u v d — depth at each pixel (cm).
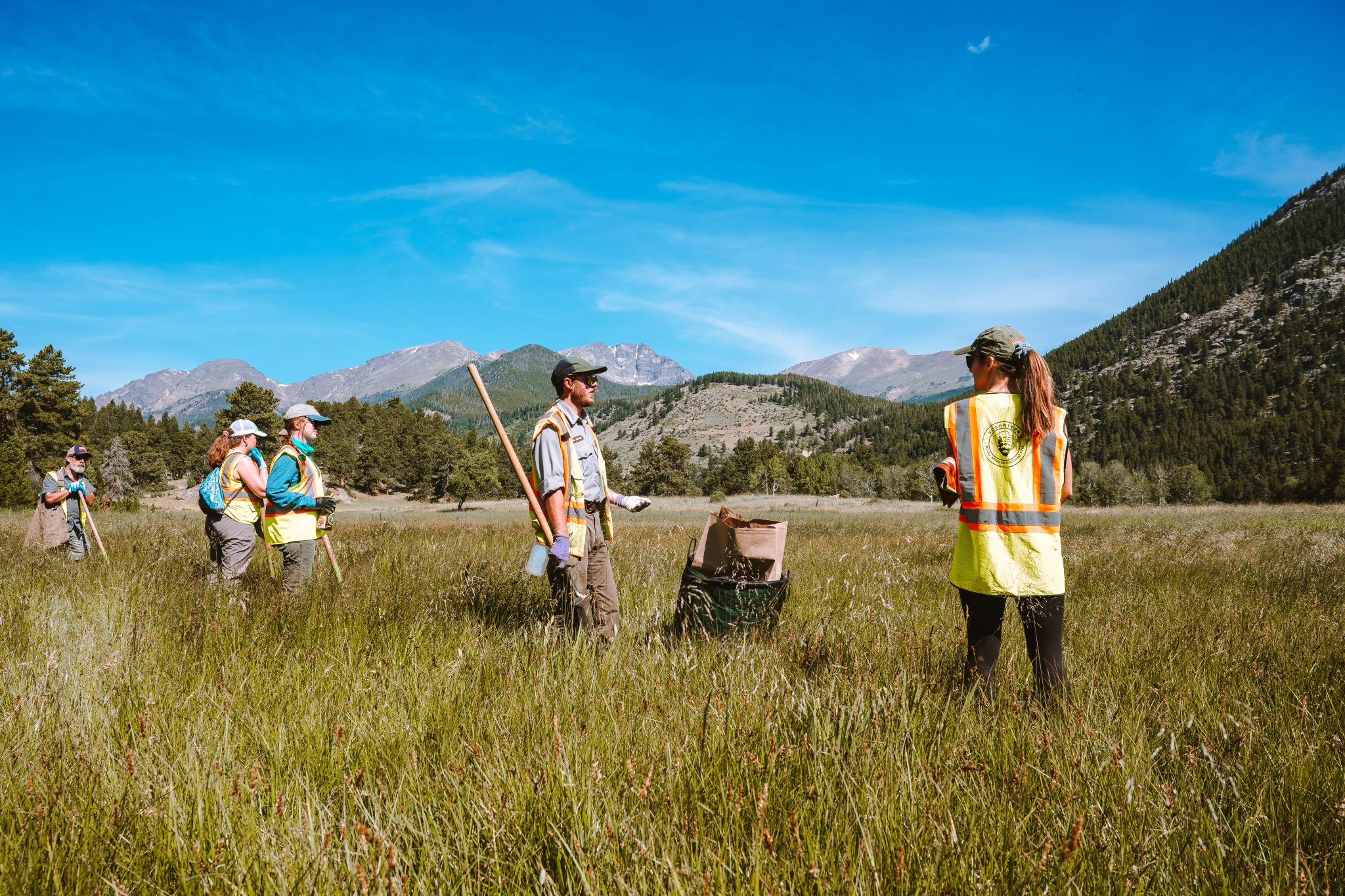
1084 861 146
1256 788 183
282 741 201
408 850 146
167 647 304
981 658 272
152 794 163
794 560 742
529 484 343
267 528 477
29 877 140
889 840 151
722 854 144
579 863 139
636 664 292
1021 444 269
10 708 222
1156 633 367
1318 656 313
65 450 6038
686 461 13100
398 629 350
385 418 16050
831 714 210
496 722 215
